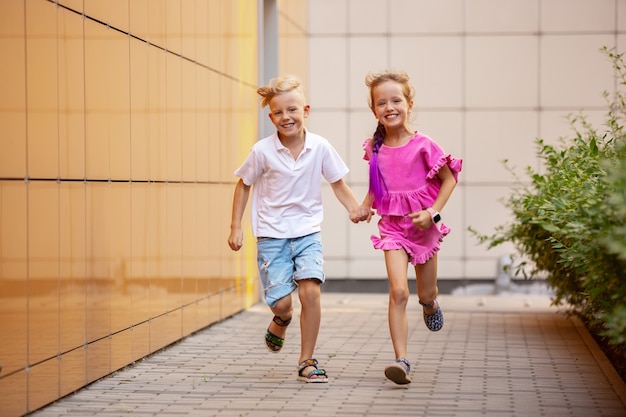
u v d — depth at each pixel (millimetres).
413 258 6113
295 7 12602
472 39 13172
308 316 6043
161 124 7441
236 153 9891
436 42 13211
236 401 5461
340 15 13320
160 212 7395
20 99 5078
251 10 10602
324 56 13352
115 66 6461
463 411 5168
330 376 6227
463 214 13141
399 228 6133
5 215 4910
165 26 7562
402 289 5945
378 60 13297
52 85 5477
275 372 6406
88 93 5988
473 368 6531
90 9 6031
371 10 13297
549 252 8062
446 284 13148
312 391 5734
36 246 5258
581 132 13055
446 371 6418
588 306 6344
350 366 6602
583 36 13062
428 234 6133
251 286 10500
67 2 5684
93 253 6059
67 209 5676
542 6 13102
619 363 6934
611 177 4230
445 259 13141
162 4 7488
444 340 7887
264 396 5598
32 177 5215
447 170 6039
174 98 7777
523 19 13133
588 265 5074
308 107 6215
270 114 6105
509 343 7707
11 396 4961
